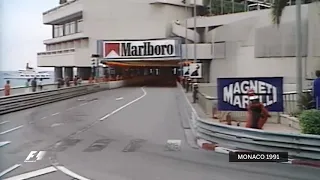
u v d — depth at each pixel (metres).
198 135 14.62
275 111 16.42
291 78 43.41
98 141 14.50
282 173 9.55
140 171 9.79
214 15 61.62
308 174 9.43
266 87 16.30
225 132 12.66
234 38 51.53
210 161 10.98
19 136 15.73
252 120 13.48
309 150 10.60
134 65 66.00
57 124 19.36
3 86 28.06
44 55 85.31
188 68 40.22
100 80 55.22
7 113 24.61
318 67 33.50
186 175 9.34
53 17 81.62
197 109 22.39
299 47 17.48
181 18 67.12
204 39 60.97
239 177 9.12
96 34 68.31
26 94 27.64
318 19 34.22
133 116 22.47
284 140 11.02
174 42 58.34
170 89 52.44
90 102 32.72
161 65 65.94
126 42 60.66
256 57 47.78
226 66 53.09
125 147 13.30
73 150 12.80
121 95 41.22
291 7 43.66
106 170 9.93
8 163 10.88
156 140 14.66
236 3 70.19
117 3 66.88
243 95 16.39
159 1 63.72
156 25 64.88
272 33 45.59
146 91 48.12
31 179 9.09
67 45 78.94
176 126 18.36
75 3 72.88
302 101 17.00
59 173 9.66
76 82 45.66
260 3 64.50
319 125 11.38
